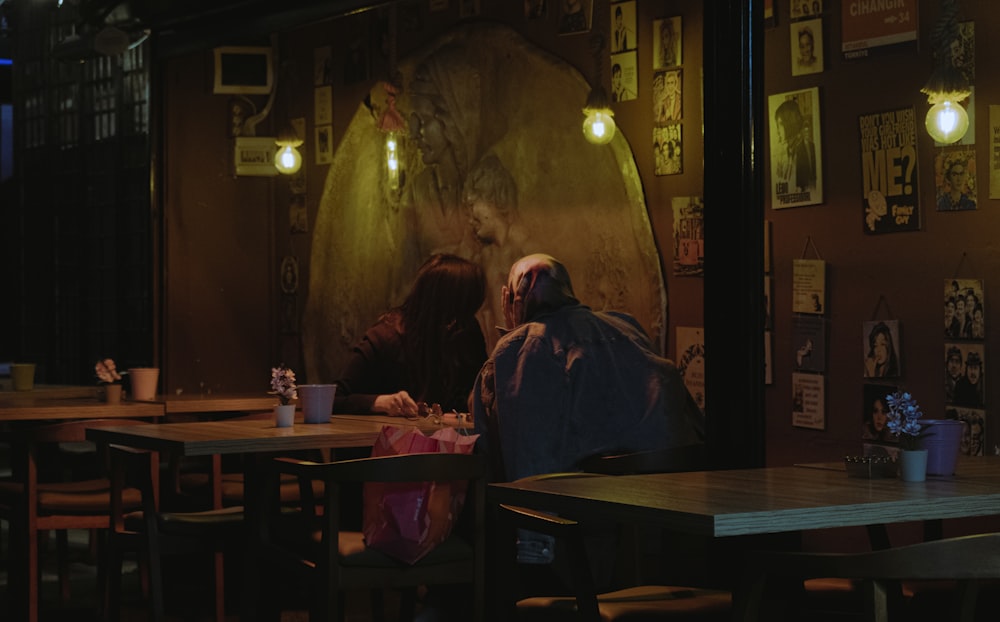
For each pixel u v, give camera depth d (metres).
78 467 6.95
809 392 5.22
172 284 8.01
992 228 4.61
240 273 7.95
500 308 6.51
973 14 4.65
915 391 4.85
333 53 7.50
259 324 7.95
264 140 7.82
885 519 2.91
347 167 7.43
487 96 6.59
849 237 5.08
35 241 9.63
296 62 7.72
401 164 7.07
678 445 5.21
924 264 4.82
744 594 2.82
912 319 4.86
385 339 6.95
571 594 4.80
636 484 3.35
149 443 4.66
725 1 4.45
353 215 7.39
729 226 4.43
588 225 6.06
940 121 4.52
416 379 6.84
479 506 4.23
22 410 5.95
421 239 6.95
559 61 6.21
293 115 7.75
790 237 5.31
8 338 14.14
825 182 5.16
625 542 4.03
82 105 9.02
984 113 4.62
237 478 6.25
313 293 7.64
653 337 5.74
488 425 5.19
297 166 7.47
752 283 4.41
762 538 3.87
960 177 4.70
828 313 5.15
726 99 4.45
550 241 6.25
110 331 8.81
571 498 3.10
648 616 3.40
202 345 7.98
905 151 4.88
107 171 8.83
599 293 6.00
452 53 6.78
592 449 5.16
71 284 9.28
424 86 6.94
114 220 8.77
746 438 4.39
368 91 7.30
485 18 6.60
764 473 3.65
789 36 5.29
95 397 6.80
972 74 4.66
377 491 4.12
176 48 7.95
